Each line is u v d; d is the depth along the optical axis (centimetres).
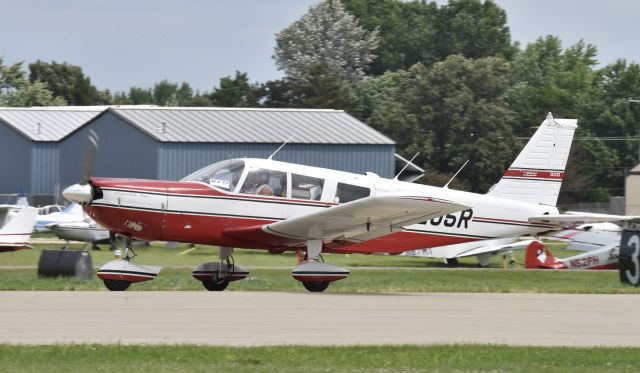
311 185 6228
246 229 6022
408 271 8519
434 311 4903
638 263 6519
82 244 11625
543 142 7244
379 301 5331
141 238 6009
